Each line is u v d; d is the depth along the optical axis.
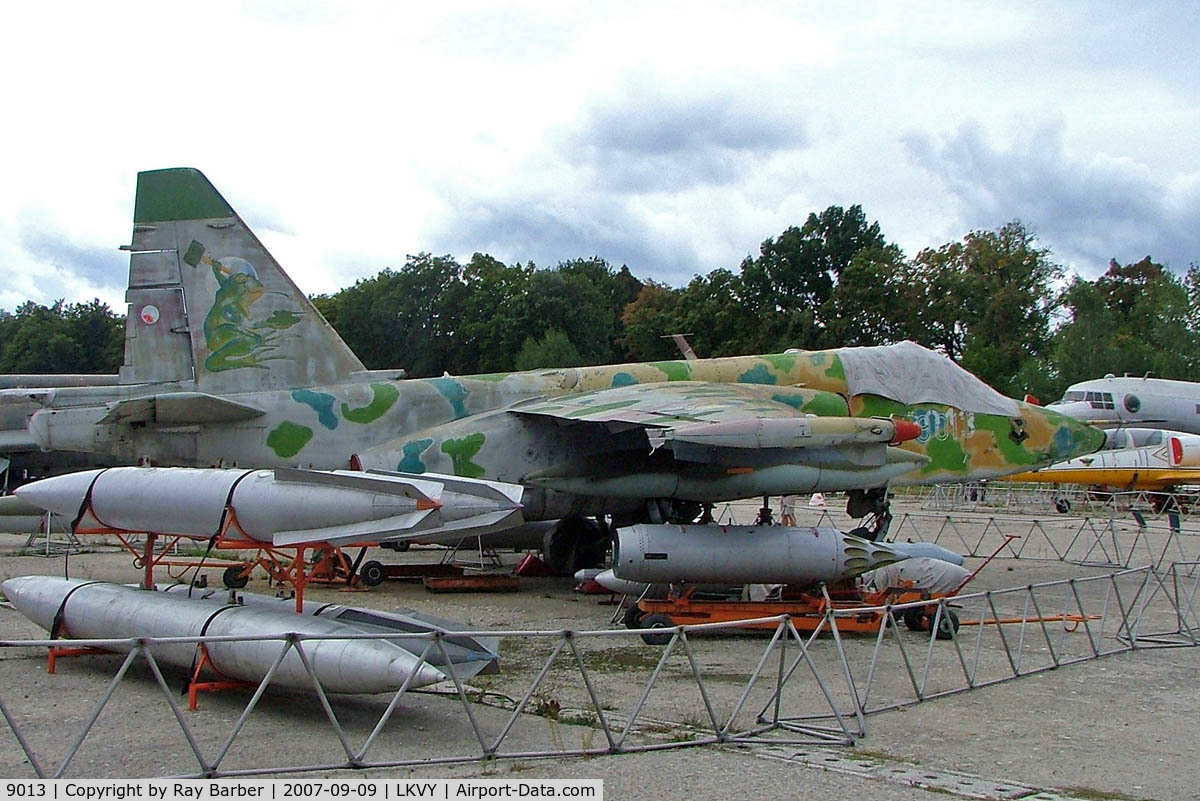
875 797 6.83
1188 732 8.83
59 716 8.80
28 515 20.38
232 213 16.45
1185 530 31.95
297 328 16.66
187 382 16.53
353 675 8.35
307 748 7.89
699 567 13.01
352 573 17.19
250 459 16.03
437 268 70.31
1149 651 12.64
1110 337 67.31
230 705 9.19
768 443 13.88
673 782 7.08
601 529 18.81
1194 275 73.19
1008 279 71.75
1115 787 7.30
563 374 17.69
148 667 10.62
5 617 13.45
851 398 18.25
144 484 11.77
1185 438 39.72
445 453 15.89
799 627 13.36
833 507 41.31
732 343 68.25
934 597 13.44
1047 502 42.81
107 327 79.12
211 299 16.34
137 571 18.38
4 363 77.88
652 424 14.24
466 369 70.75
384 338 70.25
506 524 10.95
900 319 67.12
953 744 8.34
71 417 15.75
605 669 11.11
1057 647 12.78
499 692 9.85
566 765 7.50
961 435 18.58
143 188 16.48
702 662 11.56
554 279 68.50
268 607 11.02
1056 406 46.59
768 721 8.93
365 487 10.90
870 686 9.38
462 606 15.45
